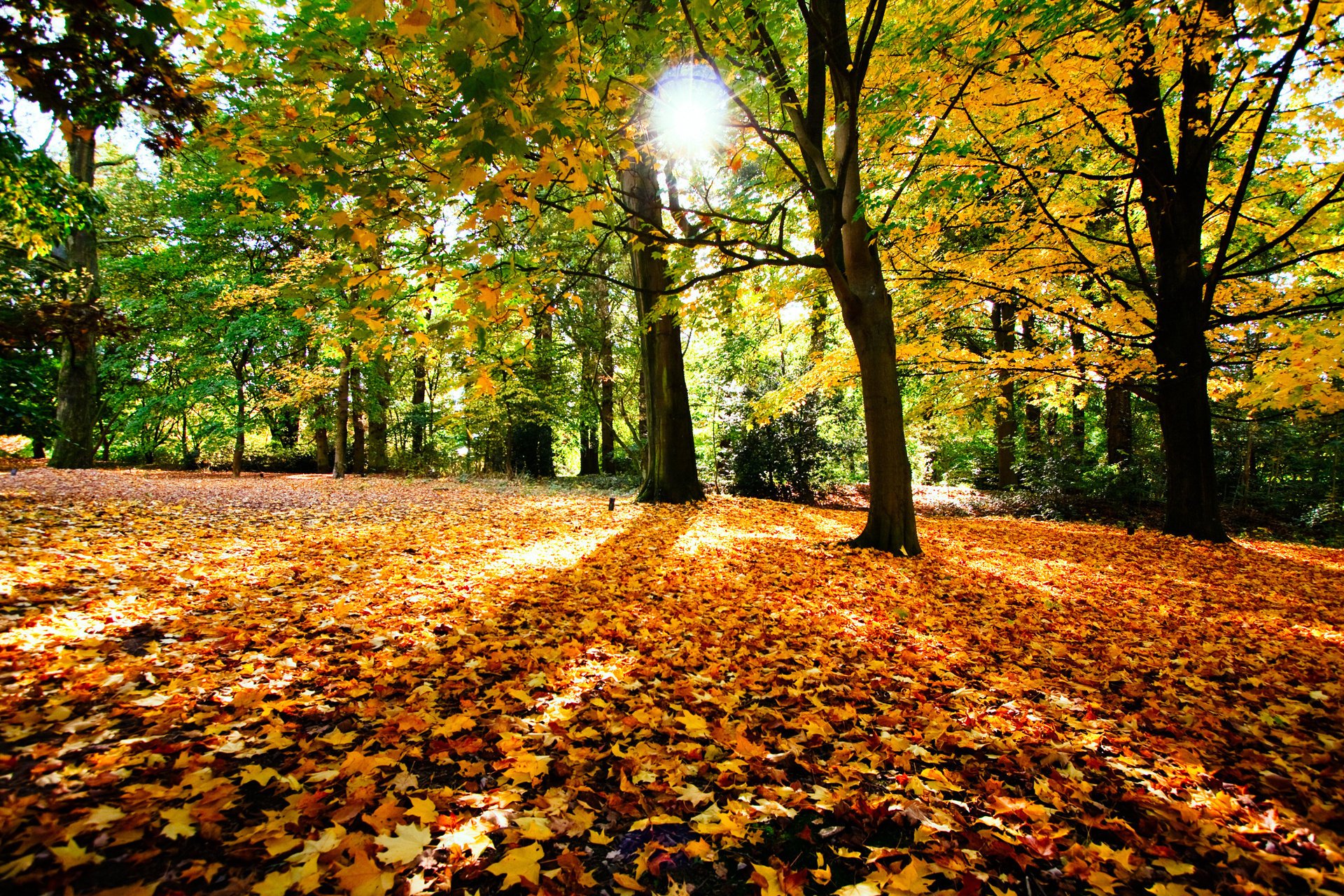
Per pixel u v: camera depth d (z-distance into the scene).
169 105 3.24
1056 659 3.84
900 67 6.30
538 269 4.61
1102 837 1.91
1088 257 9.72
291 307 15.73
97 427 21.77
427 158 3.24
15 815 1.57
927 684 3.25
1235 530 12.85
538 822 1.77
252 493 10.75
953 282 10.05
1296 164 8.46
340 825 1.69
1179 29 5.98
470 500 11.48
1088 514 13.51
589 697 2.82
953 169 6.97
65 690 2.42
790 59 7.30
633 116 4.82
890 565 6.49
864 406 7.44
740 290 8.37
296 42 2.82
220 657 3.00
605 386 20.80
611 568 5.86
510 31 1.82
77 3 2.71
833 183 6.86
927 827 1.85
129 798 1.72
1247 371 10.26
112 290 17.50
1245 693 3.30
